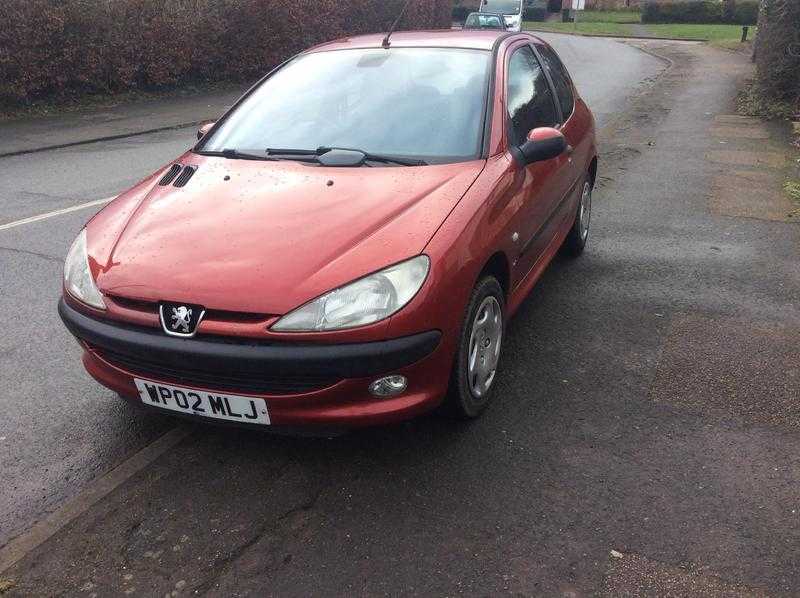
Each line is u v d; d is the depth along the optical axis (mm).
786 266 5199
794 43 11820
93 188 7715
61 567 2484
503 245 3184
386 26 21406
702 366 3744
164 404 2846
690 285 4863
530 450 3055
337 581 2393
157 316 2674
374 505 2748
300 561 2482
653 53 24422
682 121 11586
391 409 2721
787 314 4375
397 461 3002
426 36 4348
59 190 7645
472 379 3129
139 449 3156
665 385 3561
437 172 3234
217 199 3162
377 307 2586
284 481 2896
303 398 2643
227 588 2377
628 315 4391
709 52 24094
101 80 13773
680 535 2557
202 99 14492
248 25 16344
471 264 2865
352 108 3785
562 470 2924
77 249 3123
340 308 2561
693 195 7219
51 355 3998
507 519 2654
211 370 2617
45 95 12969
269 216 2961
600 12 50000
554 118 4559
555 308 4504
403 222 2844
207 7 15320
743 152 9203
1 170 8648
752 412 3316
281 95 4039
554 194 4160
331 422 2684
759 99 12688
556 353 3904
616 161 8820
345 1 19234
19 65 12070
